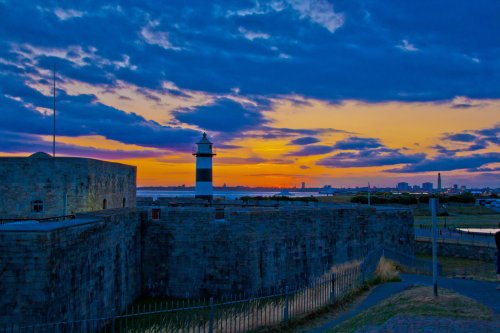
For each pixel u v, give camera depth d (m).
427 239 47.16
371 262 25.28
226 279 25.23
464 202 106.44
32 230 14.15
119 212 22.39
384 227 36.00
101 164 27.78
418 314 14.05
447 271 34.44
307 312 17.77
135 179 35.94
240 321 15.95
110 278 20.14
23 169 24.64
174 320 18.28
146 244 25.61
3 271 14.02
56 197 24.84
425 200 95.50
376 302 18.28
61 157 25.16
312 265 29.42
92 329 17.34
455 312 13.98
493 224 67.56
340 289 20.19
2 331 13.81
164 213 25.67
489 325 12.53
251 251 25.23
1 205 24.45
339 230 31.89
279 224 27.45
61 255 15.02
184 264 25.47
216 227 25.47
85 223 17.23
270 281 26.39
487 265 38.19
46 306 13.98
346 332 14.00
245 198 66.31
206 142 44.78
